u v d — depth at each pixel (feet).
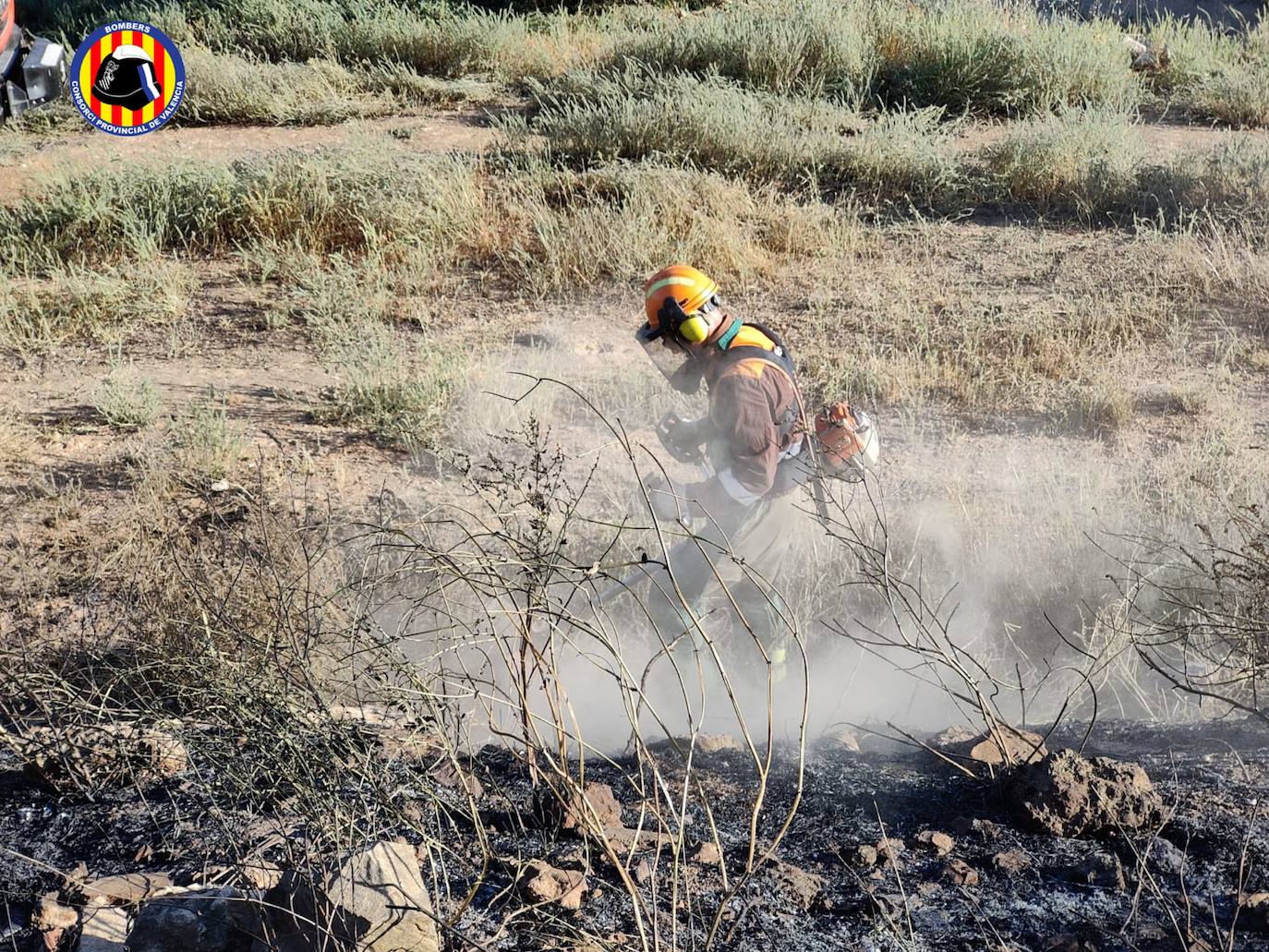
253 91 44.73
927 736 12.64
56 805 10.88
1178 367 24.72
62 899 9.29
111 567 17.30
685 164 35.86
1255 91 42.45
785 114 39.81
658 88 41.16
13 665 13.74
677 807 10.52
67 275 30.78
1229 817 9.86
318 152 36.37
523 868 9.12
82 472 21.08
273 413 23.63
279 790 10.21
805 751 11.96
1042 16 50.60
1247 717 12.63
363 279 30.17
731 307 28.25
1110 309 26.76
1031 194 35.14
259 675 10.48
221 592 13.56
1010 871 9.21
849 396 23.63
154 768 11.11
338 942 7.76
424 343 26.05
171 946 8.16
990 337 26.17
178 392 24.66
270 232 32.58
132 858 9.88
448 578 14.94
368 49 50.75
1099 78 43.60
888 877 9.20
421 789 10.04
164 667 12.22
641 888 8.98
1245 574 14.89
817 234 31.73
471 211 32.55
